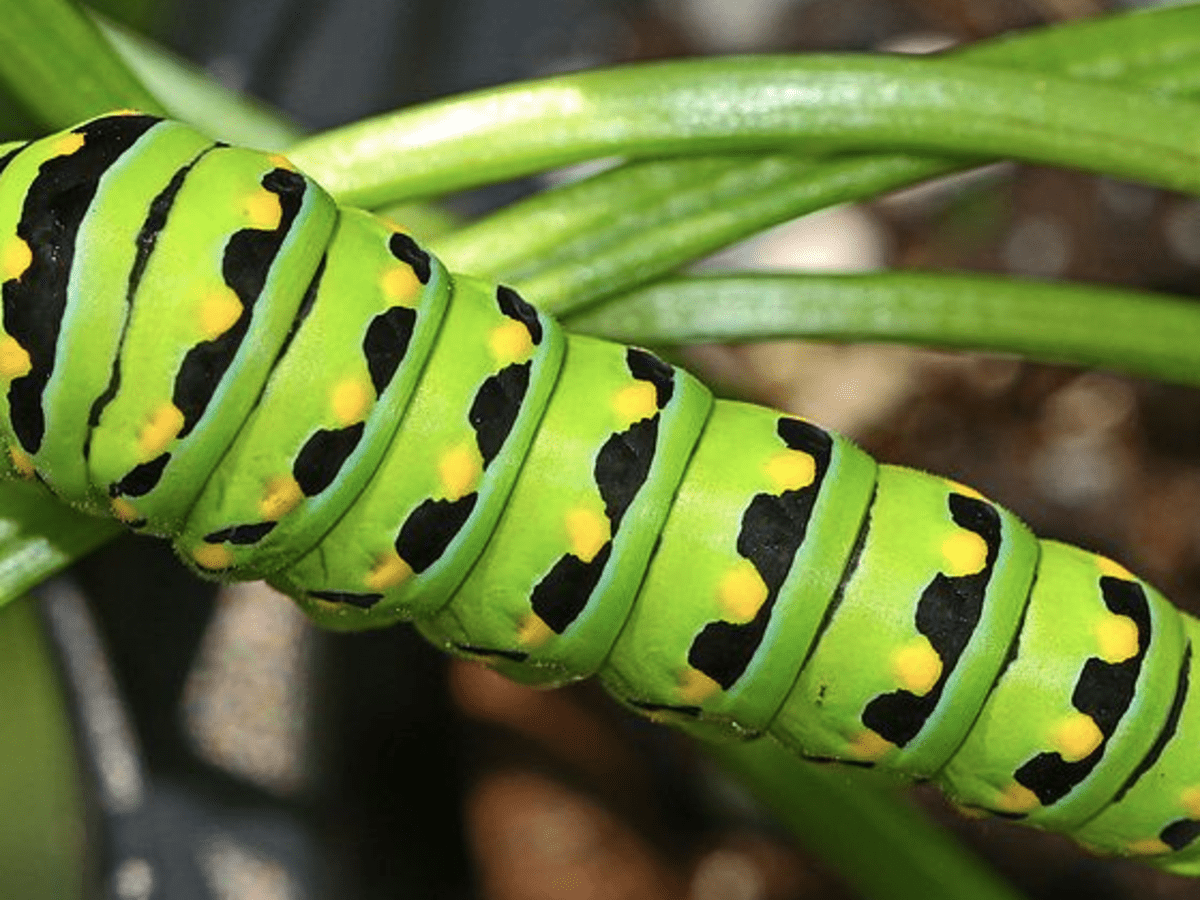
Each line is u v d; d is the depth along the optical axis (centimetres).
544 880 17
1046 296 13
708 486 12
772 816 17
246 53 17
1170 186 13
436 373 12
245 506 12
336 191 13
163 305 12
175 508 12
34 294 12
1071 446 17
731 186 13
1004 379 17
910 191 18
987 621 12
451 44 18
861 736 12
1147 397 17
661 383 12
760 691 12
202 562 12
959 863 15
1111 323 13
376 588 12
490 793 17
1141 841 13
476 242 13
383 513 12
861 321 13
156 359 12
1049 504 17
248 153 12
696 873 17
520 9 18
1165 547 17
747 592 12
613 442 12
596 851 17
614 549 12
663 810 17
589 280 13
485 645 12
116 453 12
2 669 16
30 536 13
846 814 15
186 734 16
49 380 12
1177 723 12
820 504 12
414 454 12
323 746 16
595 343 12
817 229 18
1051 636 12
